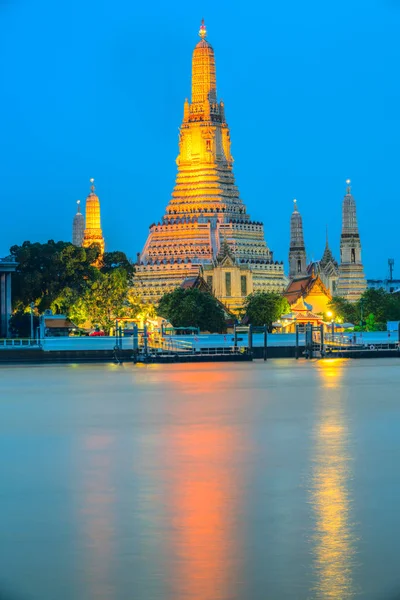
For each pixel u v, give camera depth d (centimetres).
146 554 6306
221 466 8906
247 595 5631
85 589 5731
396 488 7956
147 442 10294
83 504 7519
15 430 11219
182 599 5584
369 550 6347
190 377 17962
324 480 8281
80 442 10338
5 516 7181
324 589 5712
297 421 11850
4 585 5797
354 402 13838
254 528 6831
